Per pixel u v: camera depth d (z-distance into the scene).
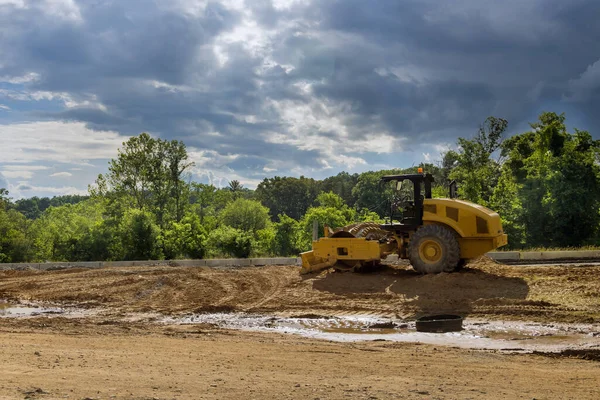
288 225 59.66
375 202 97.06
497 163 53.69
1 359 7.18
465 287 15.97
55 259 43.09
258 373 7.01
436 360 8.71
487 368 8.02
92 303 17.20
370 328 13.14
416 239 17.72
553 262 22.56
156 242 39.41
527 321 12.97
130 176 54.53
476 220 17.16
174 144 55.44
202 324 13.76
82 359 7.52
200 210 60.56
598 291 14.70
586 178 36.66
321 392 5.81
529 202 37.56
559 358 9.24
